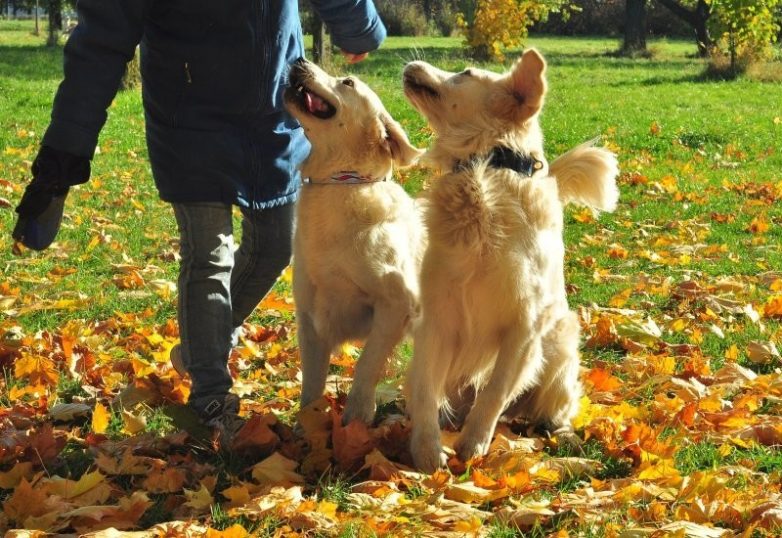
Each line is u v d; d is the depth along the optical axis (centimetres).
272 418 391
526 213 375
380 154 389
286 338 562
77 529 309
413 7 5247
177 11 377
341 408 429
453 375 399
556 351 415
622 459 381
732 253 800
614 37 5156
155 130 391
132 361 480
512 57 3300
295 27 406
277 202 407
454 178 374
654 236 870
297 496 329
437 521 313
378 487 341
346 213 383
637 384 482
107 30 362
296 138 411
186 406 398
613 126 1673
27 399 446
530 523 314
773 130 1612
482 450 379
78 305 595
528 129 389
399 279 389
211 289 396
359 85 388
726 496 330
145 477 359
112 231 827
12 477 347
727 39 2702
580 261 764
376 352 391
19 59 2919
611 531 303
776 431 400
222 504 335
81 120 359
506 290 370
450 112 391
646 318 609
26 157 1208
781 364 516
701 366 495
